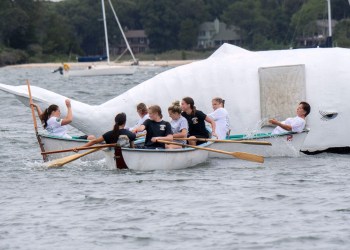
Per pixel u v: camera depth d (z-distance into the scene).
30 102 61.75
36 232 39.53
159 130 56.19
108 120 65.88
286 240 37.56
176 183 50.59
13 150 67.56
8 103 120.00
